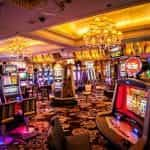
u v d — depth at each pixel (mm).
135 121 2898
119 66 9133
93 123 5758
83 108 8234
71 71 9688
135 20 6332
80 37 8086
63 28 6660
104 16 5828
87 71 15133
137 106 2889
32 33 5949
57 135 1962
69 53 10320
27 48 10203
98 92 13695
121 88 3572
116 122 3393
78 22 6234
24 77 8266
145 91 2615
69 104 8867
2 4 3258
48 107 8773
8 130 4902
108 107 8219
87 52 10484
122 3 3438
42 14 3865
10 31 5289
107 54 10047
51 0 3150
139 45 7973
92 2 3336
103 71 14344
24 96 6703
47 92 12383
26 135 4840
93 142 4207
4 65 5957
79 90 14328
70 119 6340
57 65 12922
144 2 3430
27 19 4191
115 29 6746
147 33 7004
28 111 5449
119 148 2502
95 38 7039
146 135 1957
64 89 9273
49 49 10211
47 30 6480
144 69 5996
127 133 2801
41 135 4855
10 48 9320
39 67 13773
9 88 5820
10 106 4891
